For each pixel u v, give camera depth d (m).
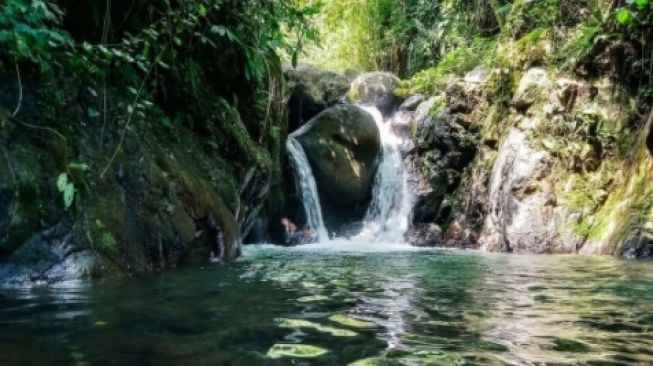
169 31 4.75
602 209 7.20
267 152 7.04
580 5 8.45
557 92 8.02
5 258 3.20
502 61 9.20
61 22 4.21
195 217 4.64
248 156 6.14
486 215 8.75
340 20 14.68
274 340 1.94
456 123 9.59
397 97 11.55
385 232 10.16
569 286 3.60
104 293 2.90
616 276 4.25
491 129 9.08
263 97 7.23
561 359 1.77
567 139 7.81
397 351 1.84
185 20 4.85
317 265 4.93
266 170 6.59
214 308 2.54
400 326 2.23
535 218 7.59
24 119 3.56
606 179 7.36
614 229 6.73
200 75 5.91
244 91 6.79
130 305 2.58
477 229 8.82
